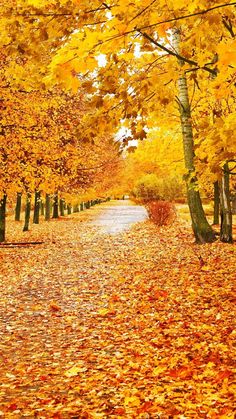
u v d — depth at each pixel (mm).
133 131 5895
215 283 10188
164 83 5676
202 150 5082
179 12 4609
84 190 35625
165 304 9031
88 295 10477
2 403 5043
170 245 16844
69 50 3506
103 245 18891
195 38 5074
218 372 5520
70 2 4402
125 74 5270
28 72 6035
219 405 4641
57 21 4656
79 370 5965
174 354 6379
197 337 7008
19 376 5918
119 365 6129
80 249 18078
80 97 20188
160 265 13039
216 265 12008
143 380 5500
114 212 47656
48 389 5445
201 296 9289
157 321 8047
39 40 5051
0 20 4930
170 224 25203
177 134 19453
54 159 20469
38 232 25844
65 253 17125
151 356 6379
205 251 14469
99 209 55344
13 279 12547
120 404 4875
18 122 16781
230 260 12523
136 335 7391
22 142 17375
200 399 4805
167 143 19500
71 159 23375
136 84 5336
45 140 18672
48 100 17203
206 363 5934
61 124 20484
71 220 35594
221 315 7926
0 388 5527
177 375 5570
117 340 7234
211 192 29188
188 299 9188
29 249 18344
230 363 5848
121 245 18406
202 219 16531
